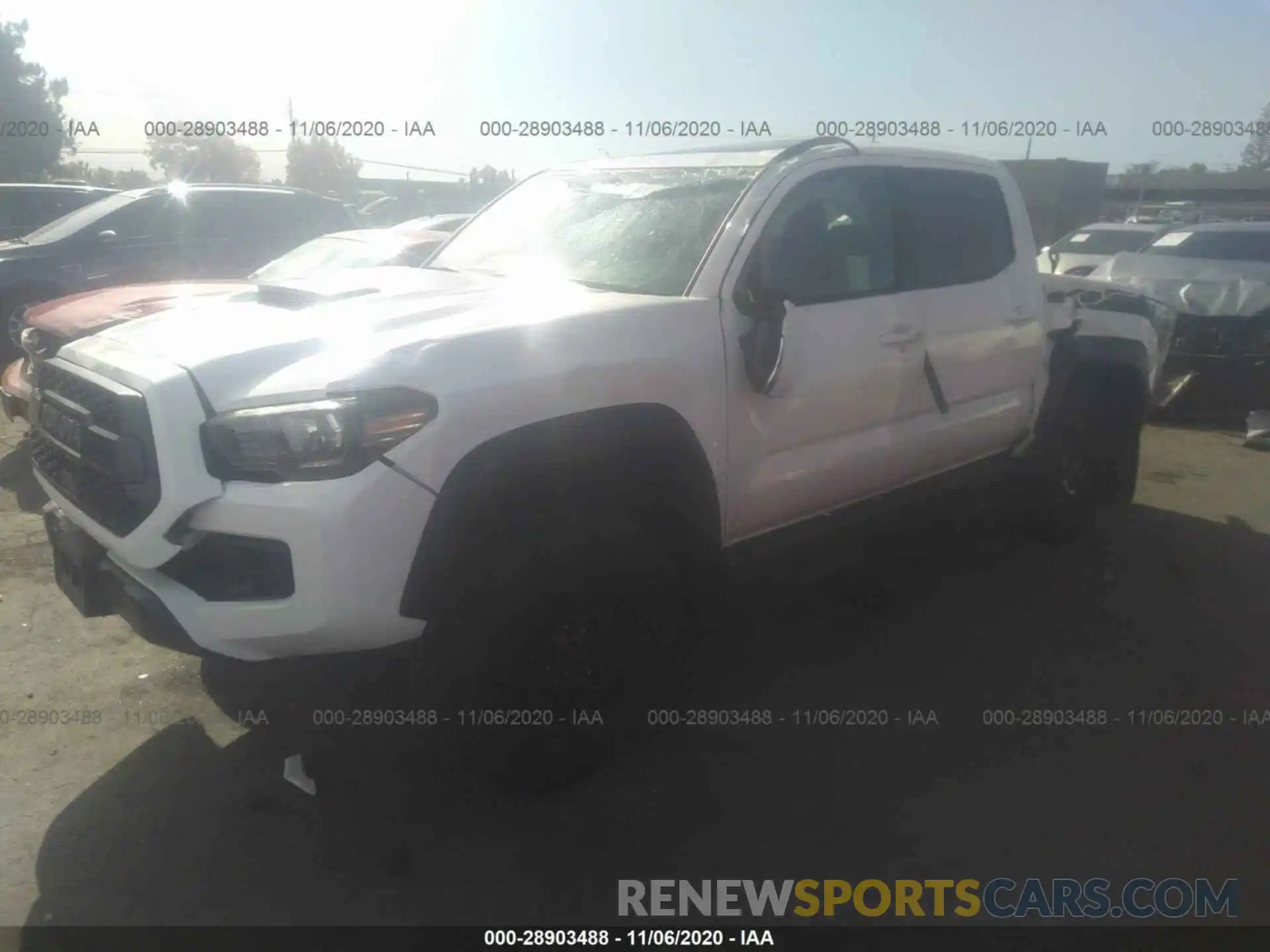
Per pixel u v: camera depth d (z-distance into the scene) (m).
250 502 2.60
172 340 3.00
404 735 3.57
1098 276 10.53
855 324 3.81
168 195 9.24
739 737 3.59
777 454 3.62
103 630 4.35
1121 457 5.68
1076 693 3.95
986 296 4.50
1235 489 6.82
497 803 3.20
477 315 3.08
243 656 2.71
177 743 3.52
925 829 3.10
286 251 9.86
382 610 2.64
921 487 4.45
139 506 2.76
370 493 2.58
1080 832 3.10
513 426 2.81
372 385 2.61
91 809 3.15
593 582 3.03
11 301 8.10
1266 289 8.70
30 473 6.48
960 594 4.88
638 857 2.97
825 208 3.86
